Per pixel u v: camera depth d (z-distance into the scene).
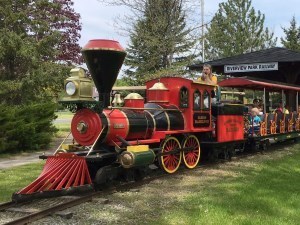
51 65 18.56
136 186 8.67
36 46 18.17
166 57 22.06
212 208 6.64
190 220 6.09
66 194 7.16
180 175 9.97
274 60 18.94
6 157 13.90
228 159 12.62
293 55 19.44
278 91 17.23
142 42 22.67
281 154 14.14
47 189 7.09
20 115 15.38
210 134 11.91
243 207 6.72
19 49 17.25
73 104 8.26
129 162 8.06
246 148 14.70
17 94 18.05
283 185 8.34
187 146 11.00
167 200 7.44
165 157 9.98
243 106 13.52
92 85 8.19
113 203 7.27
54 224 6.02
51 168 7.58
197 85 11.12
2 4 17.66
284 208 6.64
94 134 8.17
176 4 21.03
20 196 6.71
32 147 15.46
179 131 10.32
